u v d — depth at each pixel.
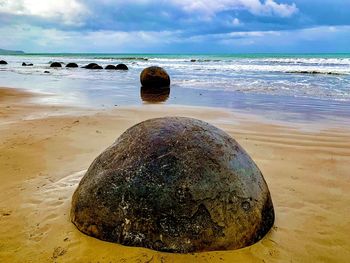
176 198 2.47
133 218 2.52
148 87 14.56
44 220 3.01
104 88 14.23
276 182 3.99
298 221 3.07
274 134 6.24
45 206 3.28
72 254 2.50
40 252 2.56
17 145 5.38
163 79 14.51
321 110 8.63
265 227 2.79
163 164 2.58
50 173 4.20
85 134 6.10
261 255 2.52
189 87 14.30
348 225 3.03
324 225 3.02
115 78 19.41
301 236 2.82
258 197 2.73
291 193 3.69
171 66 31.39
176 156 2.61
